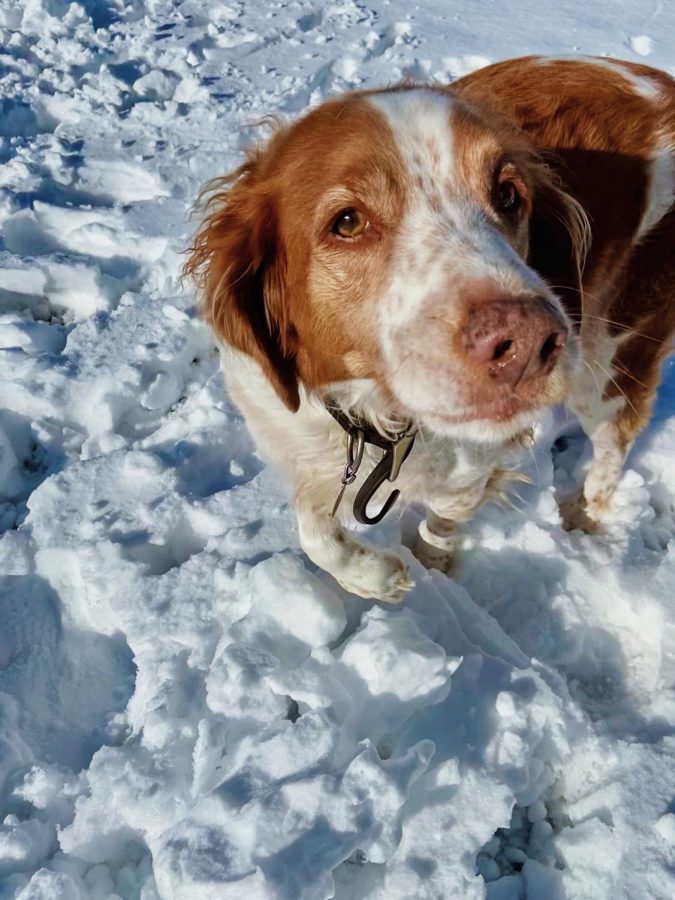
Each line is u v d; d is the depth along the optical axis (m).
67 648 0.46
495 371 0.28
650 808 0.36
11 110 0.89
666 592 0.44
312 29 1.08
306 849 0.33
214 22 1.10
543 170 0.41
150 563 0.48
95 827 0.36
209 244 0.40
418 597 0.45
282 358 0.40
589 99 0.46
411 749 0.36
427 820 0.35
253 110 0.88
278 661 0.39
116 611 0.44
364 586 0.43
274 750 0.35
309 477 0.43
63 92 0.93
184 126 0.86
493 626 0.44
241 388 0.43
